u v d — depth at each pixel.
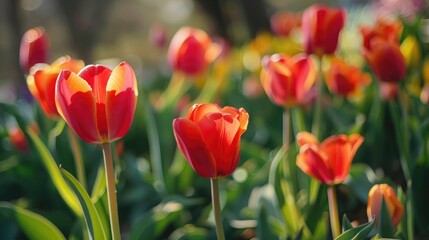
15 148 2.00
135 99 1.25
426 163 1.59
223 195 1.72
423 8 3.89
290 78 1.54
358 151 1.81
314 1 14.88
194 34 1.98
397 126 1.62
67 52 14.80
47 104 1.45
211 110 1.25
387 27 1.75
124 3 16.20
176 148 1.99
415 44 1.87
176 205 1.63
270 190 1.63
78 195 1.32
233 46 6.34
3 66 13.77
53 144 1.82
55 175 1.54
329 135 1.93
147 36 16.67
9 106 1.76
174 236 1.72
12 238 1.68
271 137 2.09
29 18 14.04
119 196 1.80
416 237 1.61
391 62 1.56
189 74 1.98
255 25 5.64
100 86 1.24
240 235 1.73
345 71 1.84
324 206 1.47
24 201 1.88
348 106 2.04
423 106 1.73
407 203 1.44
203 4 6.33
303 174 1.65
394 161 1.82
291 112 1.87
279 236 1.53
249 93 2.53
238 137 1.24
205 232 1.65
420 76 1.98
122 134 1.26
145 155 2.18
